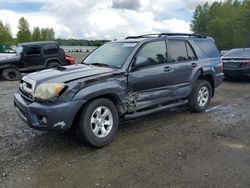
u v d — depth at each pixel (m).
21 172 4.07
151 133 5.55
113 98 5.15
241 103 8.14
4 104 8.20
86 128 4.68
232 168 4.10
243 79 13.05
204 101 7.08
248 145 4.95
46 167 4.21
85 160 4.42
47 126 4.46
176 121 6.31
